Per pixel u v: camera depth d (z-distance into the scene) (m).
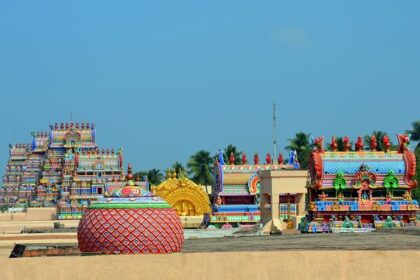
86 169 152.25
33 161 190.50
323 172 83.62
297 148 177.62
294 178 96.25
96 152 154.25
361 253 36.78
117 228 42.25
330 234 73.94
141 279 35.78
